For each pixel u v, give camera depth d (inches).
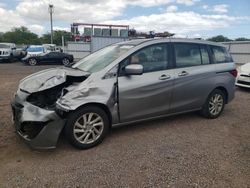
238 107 281.4
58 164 151.3
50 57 927.7
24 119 154.1
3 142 176.7
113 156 161.5
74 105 160.4
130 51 187.5
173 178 138.1
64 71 189.2
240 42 941.2
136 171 144.5
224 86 236.7
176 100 207.8
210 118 236.1
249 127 218.1
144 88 187.5
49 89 178.1
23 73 601.6
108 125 178.9
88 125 169.6
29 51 957.8
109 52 202.7
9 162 152.6
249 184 134.5
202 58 225.1
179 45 212.4
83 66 199.5
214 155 164.9
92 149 171.0
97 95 169.5
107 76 175.5
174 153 166.4
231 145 181.0
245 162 156.7
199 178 138.6
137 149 171.5
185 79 209.0
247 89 387.5
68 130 163.8
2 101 287.6
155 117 200.8
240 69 380.5
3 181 133.8
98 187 129.8
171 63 204.7
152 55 196.5
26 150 167.0
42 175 139.6
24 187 129.1
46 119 153.6
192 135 197.3
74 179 136.2
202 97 224.5
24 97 172.1
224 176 141.0
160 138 189.9
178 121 227.3
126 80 181.0
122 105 180.5
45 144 156.3
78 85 167.6
